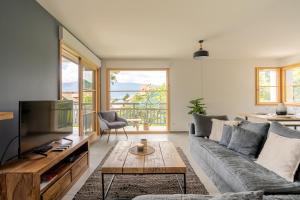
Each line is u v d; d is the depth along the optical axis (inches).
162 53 209.9
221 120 138.3
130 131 239.8
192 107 227.0
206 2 100.2
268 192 61.2
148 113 267.7
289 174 69.1
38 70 102.2
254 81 244.8
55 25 120.0
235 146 103.2
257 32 145.6
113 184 97.1
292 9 108.3
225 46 184.4
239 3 101.5
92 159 136.6
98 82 227.0
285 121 153.0
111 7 105.3
